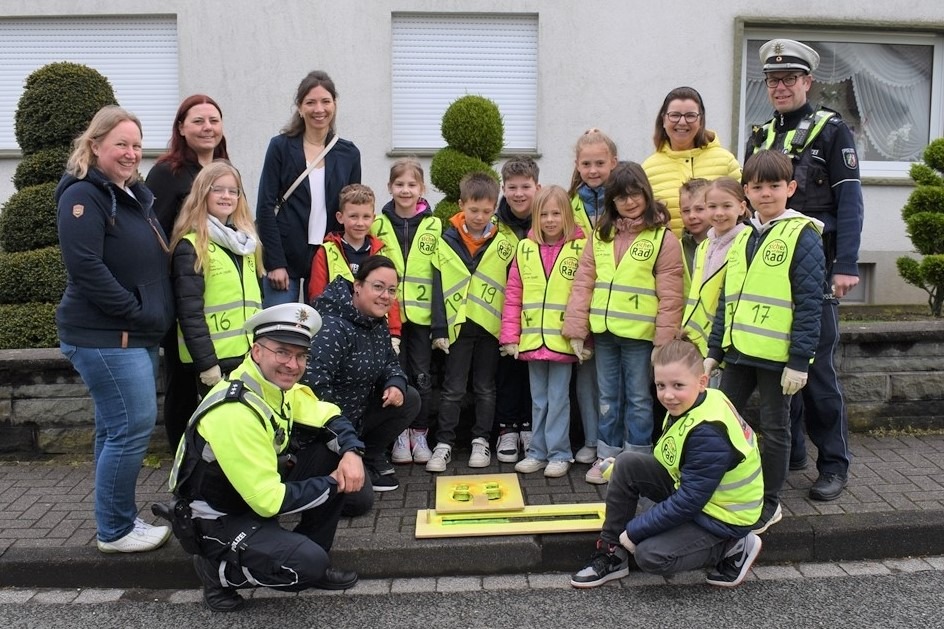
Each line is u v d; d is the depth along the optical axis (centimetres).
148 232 362
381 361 417
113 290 341
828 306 409
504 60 901
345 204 451
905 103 956
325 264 456
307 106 472
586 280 441
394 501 421
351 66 880
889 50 946
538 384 458
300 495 321
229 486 318
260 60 877
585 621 327
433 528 382
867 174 955
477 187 454
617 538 362
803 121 425
